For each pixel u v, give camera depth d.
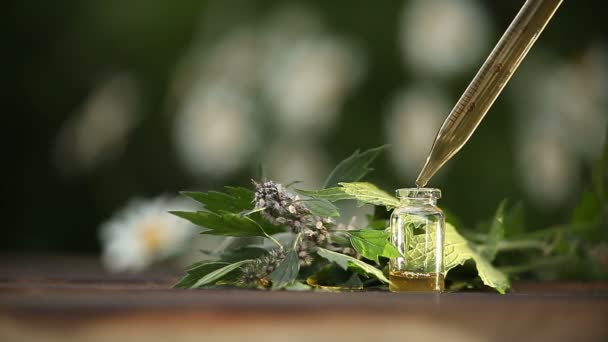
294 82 1.77
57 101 2.02
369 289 0.62
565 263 0.76
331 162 1.77
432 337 0.54
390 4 1.84
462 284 0.65
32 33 2.04
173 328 0.53
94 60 2.00
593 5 1.90
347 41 1.83
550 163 1.77
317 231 0.62
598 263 0.75
